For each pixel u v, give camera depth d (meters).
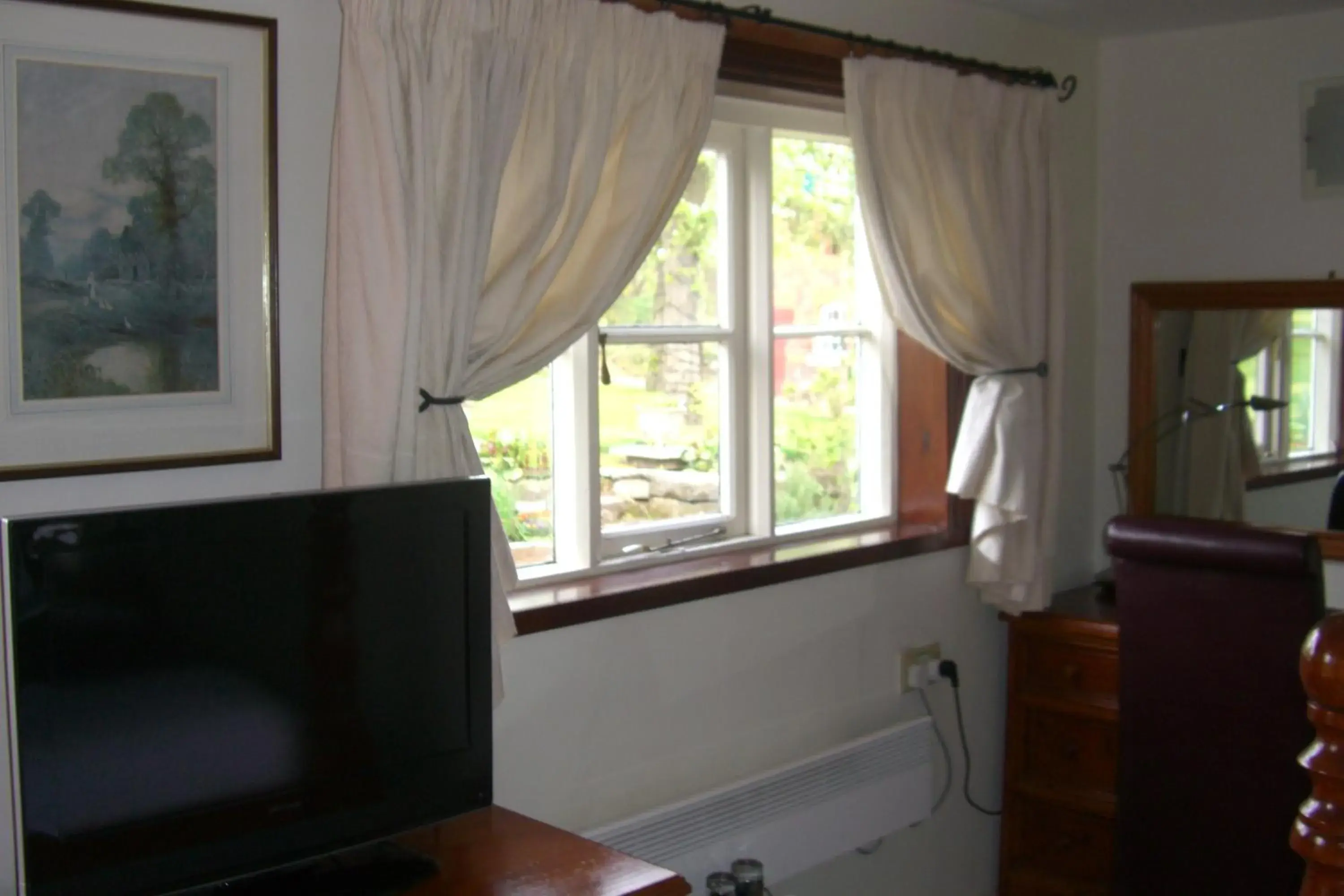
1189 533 2.75
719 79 2.84
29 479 1.83
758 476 3.17
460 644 1.90
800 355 3.31
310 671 1.74
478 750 1.94
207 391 2.00
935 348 3.19
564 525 2.76
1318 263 3.65
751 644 2.93
